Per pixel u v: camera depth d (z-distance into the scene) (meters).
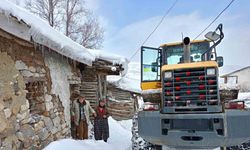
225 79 5.08
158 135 4.48
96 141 6.98
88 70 10.58
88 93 10.55
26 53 5.25
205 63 4.55
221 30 4.66
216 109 4.31
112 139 8.38
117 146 7.39
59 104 6.70
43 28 5.05
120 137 8.88
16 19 4.13
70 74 7.77
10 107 4.52
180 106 4.47
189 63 4.66
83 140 6.79
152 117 4.52
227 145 4.30
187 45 5.07
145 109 4.62
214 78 4.45
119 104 13.79
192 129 4.34
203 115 4.28
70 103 7.63
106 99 12.21
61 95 6.86
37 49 5.71
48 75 6.20
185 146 4.50
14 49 4.83
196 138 4.35
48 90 6.14
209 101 4.41
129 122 13.15
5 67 4.50
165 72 4.66
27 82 5.27
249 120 4.18
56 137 6.25
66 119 7.05
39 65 5.78
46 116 5.88
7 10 3.85
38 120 5.46
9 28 4.13
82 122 7.46
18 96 4.81
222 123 4.22
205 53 5.77
